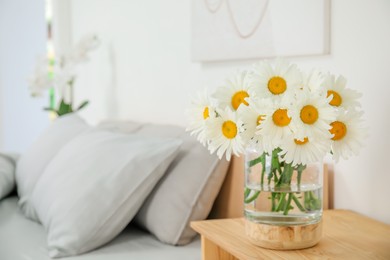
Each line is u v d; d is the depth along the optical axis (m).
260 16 1.75
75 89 3.58
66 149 1.97
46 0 4.06
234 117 1.18
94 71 3.27
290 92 1.11
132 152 1.72
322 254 1.16
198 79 2.19
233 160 1.74
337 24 1.50
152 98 2.59
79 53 3.00
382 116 1.38
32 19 4.34
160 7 2.47
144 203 1.73
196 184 1.69
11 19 4.64
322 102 1.09
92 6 3.22
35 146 2.40
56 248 1.58
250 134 1.16
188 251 1.59
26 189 2.18
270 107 1.12
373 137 1.42
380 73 1.37
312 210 1.19
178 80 2.35
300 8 1.59
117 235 1.74
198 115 1.29
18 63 4.60
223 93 1.25
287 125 1.12
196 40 2.11
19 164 2.39
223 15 1.94
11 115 4.78
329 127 1.09
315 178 1.19
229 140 1.20
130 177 1.65
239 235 1.30
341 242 1.23
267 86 1.17
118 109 2.98
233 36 1.89
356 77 1.45
